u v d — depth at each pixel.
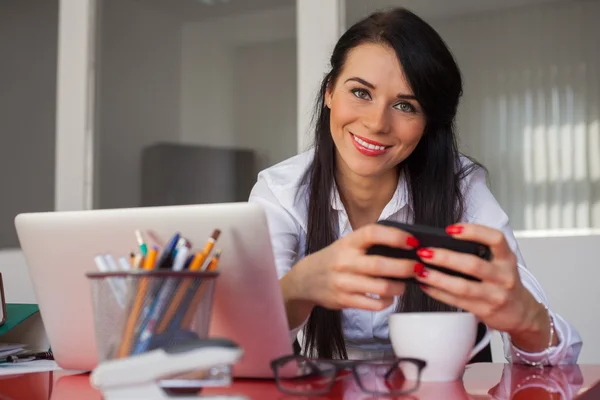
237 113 3.07
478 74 2.72
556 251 2.59
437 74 1.51
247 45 3.08
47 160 3.38
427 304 1.57
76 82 3.35
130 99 3.27
